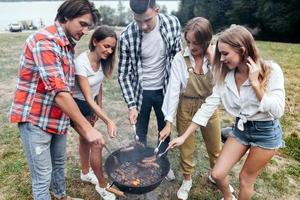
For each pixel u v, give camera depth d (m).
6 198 3.00
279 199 3.09
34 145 2.18
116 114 4.85
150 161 2.75
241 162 3.63
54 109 2.17
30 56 2.01
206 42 2.42
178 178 3.33
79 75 2.47
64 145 2.57
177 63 2.67
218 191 3.15
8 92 5.71
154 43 2.80
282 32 25.31
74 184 3.19
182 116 2.81
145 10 2.47
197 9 31.81
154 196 3.06
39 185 2.30
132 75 3.04
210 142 2.93
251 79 2.06
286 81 6.51
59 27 2.06
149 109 3.16
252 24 28.30
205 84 2.63
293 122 4.62
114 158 2.71
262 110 2.09
